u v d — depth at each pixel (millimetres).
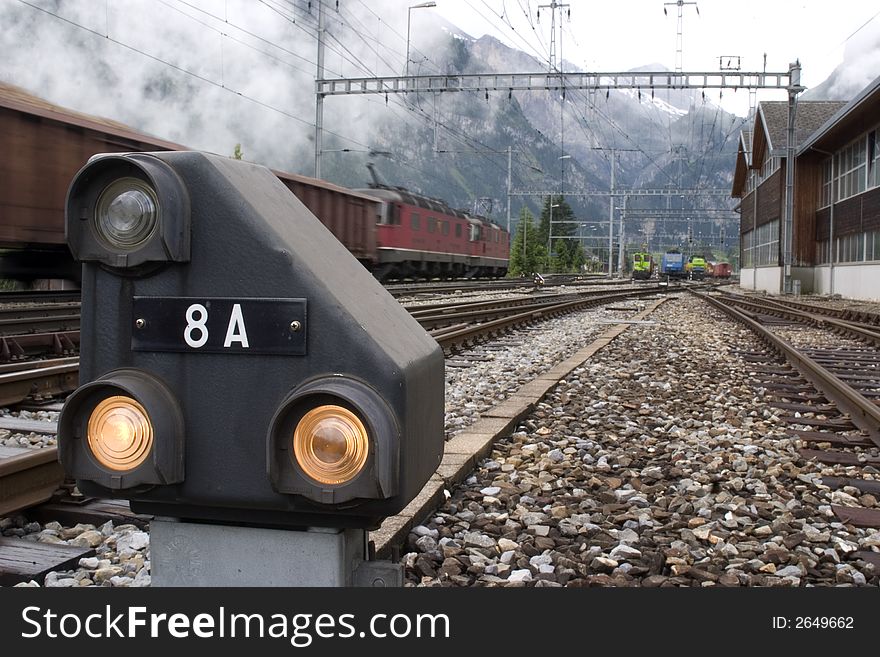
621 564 3305
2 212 11930
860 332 14359
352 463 1381
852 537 3773
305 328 1438
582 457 5266
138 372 1509
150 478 1445
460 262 41312
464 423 6293
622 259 75562
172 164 1500
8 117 11961
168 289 1508
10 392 6414
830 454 5457
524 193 52031
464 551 3393
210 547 1596
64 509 3705
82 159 13281
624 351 11828
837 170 37219
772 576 3219
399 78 25516
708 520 3951
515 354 11375
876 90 26734
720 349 12688
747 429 6309
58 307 13141
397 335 1575
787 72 28031
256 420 1465
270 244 1467
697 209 62781
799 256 41594
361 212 26312
